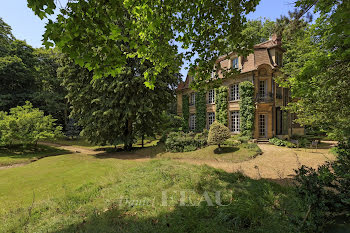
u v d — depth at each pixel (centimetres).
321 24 506
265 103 1641
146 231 311
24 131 1574
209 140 1294
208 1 432
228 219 331
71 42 277
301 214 244
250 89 1694
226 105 1923
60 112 3203
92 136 1636
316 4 389
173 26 470
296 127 1966
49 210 430
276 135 1678
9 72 2302
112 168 862
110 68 345
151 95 1521
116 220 355
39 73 2919
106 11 284
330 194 222
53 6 253
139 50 386
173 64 521
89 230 322
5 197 551
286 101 1794
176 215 351
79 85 1638
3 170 1017
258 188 470
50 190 599
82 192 533
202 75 557
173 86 1942
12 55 2458
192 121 2433
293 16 507
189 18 474
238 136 1673
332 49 453
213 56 533
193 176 591
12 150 1639
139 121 1567
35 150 1738
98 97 1512
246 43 482
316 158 1012
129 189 529
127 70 1420
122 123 1508
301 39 1084
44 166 1049
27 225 367
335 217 213
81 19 269
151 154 1410
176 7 440
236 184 524
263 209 342
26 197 543
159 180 589
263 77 1698
